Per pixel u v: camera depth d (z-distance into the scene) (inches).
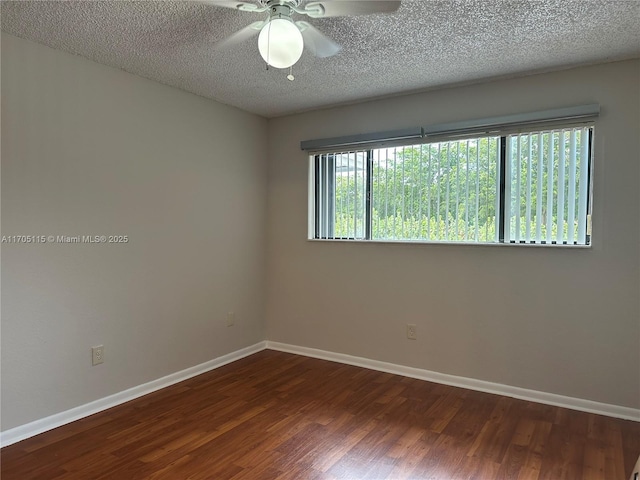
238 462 85.0
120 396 114.1
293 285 159.3
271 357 154.6
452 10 81.1
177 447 90.5
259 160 160.6
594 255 108.5
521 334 118.0
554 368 113.9
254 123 157.5
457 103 125.4
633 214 104.1
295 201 157.8
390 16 83.4
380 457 87.1
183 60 105.9
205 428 99.3
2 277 90.7
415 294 133.9
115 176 111.9
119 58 104.7
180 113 129.3
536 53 101.0
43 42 95.1
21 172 93.1
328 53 86.4
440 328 129.8
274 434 96.7
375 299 141.4
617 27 87.7
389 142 136.7
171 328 128.2
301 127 155.6
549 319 114.4
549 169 113.3
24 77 93.2
